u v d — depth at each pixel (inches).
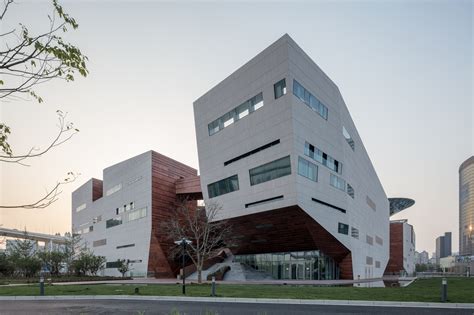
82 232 3127.5
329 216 1566.2
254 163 1546.5
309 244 1640.0
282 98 1409.9
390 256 3644.2
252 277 1871.3
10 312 596.7
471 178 7746.1
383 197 3061.0
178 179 2343.8
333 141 1684.3
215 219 1756.9
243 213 1592.0
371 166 2539.4
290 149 1364.4
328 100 1670.8
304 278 1754.4
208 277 1824.6
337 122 1739.7
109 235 2586.1
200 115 1903.3
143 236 2170.3
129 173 2411.4
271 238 1736.0
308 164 1444.4
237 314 555.5
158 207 2171.5
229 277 1868.8
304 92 1471.5
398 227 3683.6
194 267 2301.9
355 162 2012.8
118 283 1471.5
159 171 2224.4
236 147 1656.0
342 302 688.4
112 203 2593.5
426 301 680.4
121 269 2170.3
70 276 2081.7
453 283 1333.7
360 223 2027.6
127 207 2390.5
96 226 2837.1
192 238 2129.7
